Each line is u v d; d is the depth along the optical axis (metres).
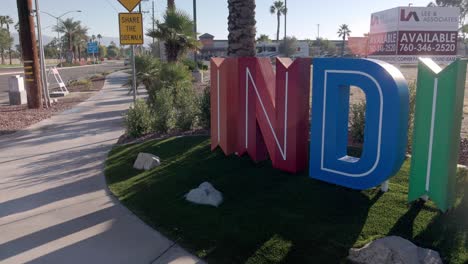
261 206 5.45
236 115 7.47
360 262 4.07
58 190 6.54
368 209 5.16
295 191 5.83
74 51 98.31
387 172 5.16
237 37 9.37
